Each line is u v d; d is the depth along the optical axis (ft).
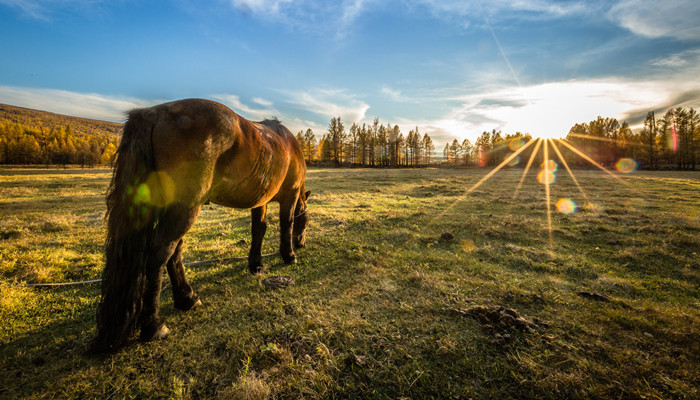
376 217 28.25
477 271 14.05
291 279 12.87
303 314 9.95
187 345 8.28
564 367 7.23
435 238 20.21
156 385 6.84
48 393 6.54
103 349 7.51
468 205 36.88
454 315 9.75
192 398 6.47
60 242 18.70
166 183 7.54
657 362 7.36
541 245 18.85
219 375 7.13
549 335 8.43
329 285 12.48
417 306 10.46
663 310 9.98
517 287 12.12
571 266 14.70
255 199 10.89
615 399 6.21
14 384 6.79
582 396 6.26
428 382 6.79
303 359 7.60
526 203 37.65
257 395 6.22
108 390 6.70
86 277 13.50
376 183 72.23
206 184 8.16
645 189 54.90
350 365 7.39
